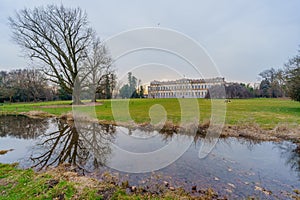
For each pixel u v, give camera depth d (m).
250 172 3.38
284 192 2.67
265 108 12.46
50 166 3.72
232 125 6.84
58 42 18.25
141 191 2.65
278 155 4.29
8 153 4.68
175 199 2.40
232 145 5.13
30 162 3.99
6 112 14.94
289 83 11.65
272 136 5.59
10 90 30.39
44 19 17.28
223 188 2.77
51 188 2.64
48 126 8.62
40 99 34.94
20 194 2.46
